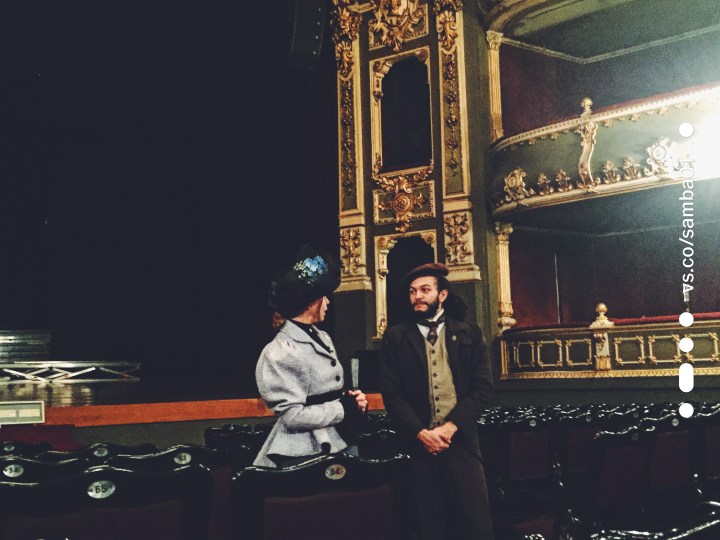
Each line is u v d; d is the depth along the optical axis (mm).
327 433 3373
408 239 15258
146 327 21438
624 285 15469
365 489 2666
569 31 15109
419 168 15031
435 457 4152
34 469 3000
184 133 20516
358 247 15539
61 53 17703
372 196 15586
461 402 4160
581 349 12758
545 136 13031
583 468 4996
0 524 2246
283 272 3504
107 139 21281
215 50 17156
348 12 15945
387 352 4344
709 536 1938
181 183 20750
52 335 21438
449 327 4332
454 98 14586
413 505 4145
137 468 3129
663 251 15039
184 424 8516
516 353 13695
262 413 8938
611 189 12117
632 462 4035
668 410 5598
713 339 11258
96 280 21688
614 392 12289
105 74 18953
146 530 2393
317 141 16938
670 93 11633
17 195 21359
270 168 18547
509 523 4523
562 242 15602
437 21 14852
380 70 15609
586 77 16359
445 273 4426
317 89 17016
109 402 9992
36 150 21312
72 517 2309
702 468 4426
